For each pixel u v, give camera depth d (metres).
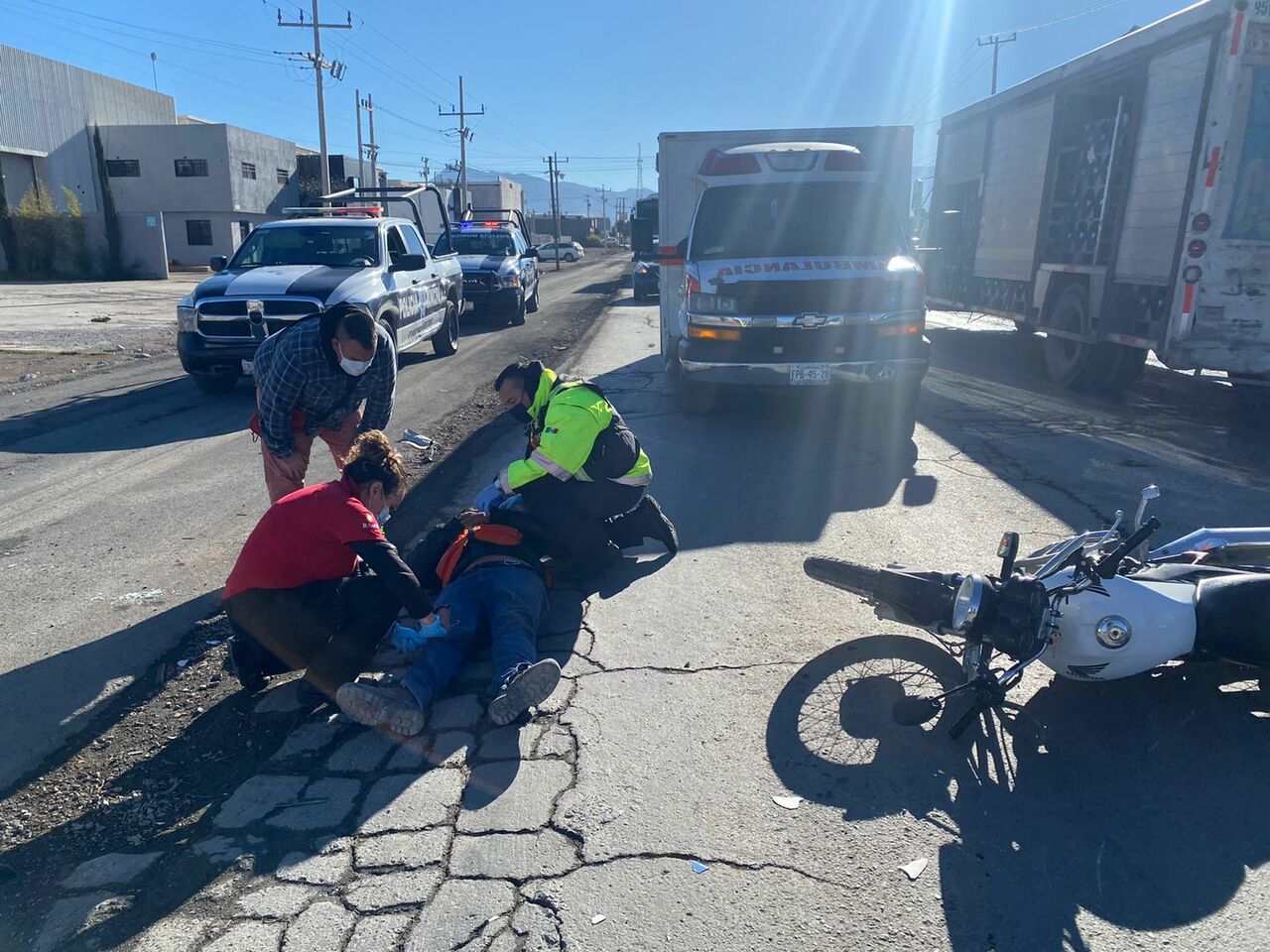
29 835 3.11
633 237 12.74
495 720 3.52
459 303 14.89
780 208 9.00
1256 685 3.76
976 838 2.92
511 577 4.04
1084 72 10.30
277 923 2.63
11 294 28.69
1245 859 2.82
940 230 15.15
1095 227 10.20
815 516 5.98
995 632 3.32
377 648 4.27
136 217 39.22
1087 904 2.64
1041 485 6.60
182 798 3.29
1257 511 5.99
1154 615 3.25
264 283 9.96
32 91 42.38
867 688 3.80
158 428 9.05
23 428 9.07
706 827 2.98
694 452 7.76
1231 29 7.66
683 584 4.89
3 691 4.02
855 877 2.75
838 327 7.93
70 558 5.56
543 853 2.88
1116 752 3.37
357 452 3.85
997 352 14.77
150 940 2.59
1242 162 7.92
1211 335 8.27
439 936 2.55
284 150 53.75
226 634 4.52
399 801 3.16
